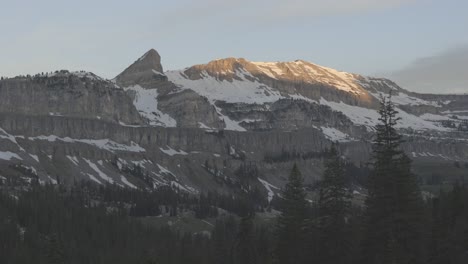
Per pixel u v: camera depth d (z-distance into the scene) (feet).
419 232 369.91
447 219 524.52
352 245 438.81
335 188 451.12
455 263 433.48
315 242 474.49
